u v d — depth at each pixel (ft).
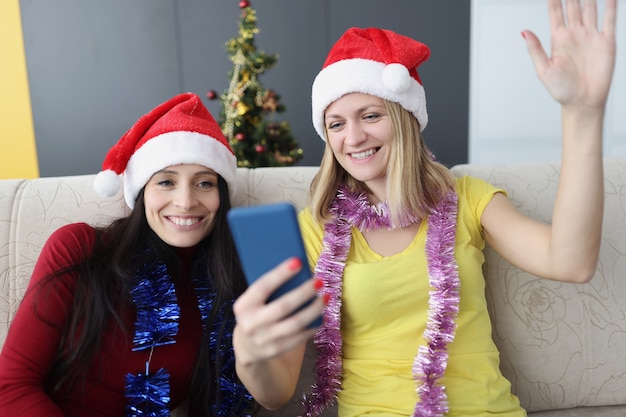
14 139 12.11
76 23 11.80
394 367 3.52
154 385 3.37
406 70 3.62
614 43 2.63
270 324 1.90
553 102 12.26
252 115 7.84
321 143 12.49
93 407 3.37
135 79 12.09
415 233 3.83
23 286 3.94
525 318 4.13
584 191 2.83
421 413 3.25
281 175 4.50
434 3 11.98
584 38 2.67
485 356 3.58
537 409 4.17
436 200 3.87
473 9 11.98
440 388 3.32
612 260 4.19
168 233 3.60
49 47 11.83
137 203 3.73
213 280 3.73
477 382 3.46
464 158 12.54
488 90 12.26
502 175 4.45
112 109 12.15
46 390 3.34
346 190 4.06
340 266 3.68
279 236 1.92
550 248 3.09
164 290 3.55
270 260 1.94
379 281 3.56
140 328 3.40
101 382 3.39
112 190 3.64
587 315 4.16
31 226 4.04
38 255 3.99
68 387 3.32
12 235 4.01
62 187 4.23
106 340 3.39
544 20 11.97
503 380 3.62
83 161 12.30
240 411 3.64
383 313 3.58
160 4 11.87
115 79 12.05
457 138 12.47
